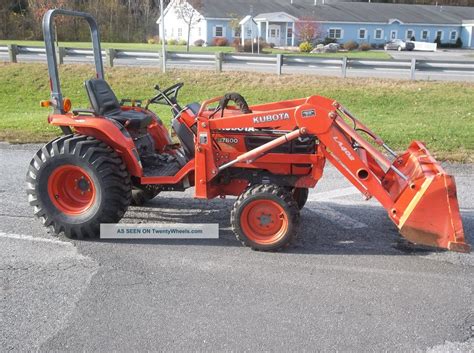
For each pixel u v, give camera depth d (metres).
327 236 5.20
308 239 5.12
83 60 17.81
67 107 5.14
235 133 4.98
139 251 4.80
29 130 10.58
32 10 38.50
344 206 6.14
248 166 5.00
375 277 4.31
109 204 4.95
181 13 33.75
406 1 72.31
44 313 3.69
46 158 4.99
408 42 44.94
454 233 4.35
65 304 3.81
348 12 50.97
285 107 5.49
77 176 5.11
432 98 13.95
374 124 11.14
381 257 4.71
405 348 3.32
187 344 3.34
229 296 3.96
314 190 6.79
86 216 4.99
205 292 4.02
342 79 15.38
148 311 3.73
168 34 48.09
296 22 45.31
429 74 16.00
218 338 3.41
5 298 3.88
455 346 3.34
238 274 4.34
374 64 15.42
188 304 3.83
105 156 4.93
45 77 16.20
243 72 16.11
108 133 4.95
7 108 14.27
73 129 5.62
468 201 6.37
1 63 17.27
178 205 6.10
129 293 3.99
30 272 4.32
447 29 52.59
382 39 50.47
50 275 4.27
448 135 9.87
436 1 70.38
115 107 5.61
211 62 16.53
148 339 3.39
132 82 15.66
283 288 4.10
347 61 15.46
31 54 18.17
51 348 3.29
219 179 5.13
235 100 5.02
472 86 14.78
